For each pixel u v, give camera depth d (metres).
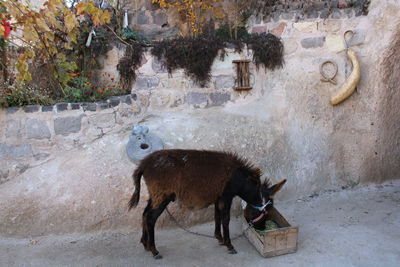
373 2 5.26
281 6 5.73
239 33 6.16
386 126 5.50
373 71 5.30
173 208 4.26
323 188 5.26
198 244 3.89
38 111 4.55
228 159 3.62
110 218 4.12
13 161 4.45
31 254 3.61
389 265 3.38
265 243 3.55
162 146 4.63
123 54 5.52
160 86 5.43
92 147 4.70
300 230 4.16
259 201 3.69
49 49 5.10
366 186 5.45
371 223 4.29
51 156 4.60
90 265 3.44
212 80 5.51
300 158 5.23
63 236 3.97
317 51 5.51
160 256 3.57
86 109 4.77
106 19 5.15
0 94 4.51
